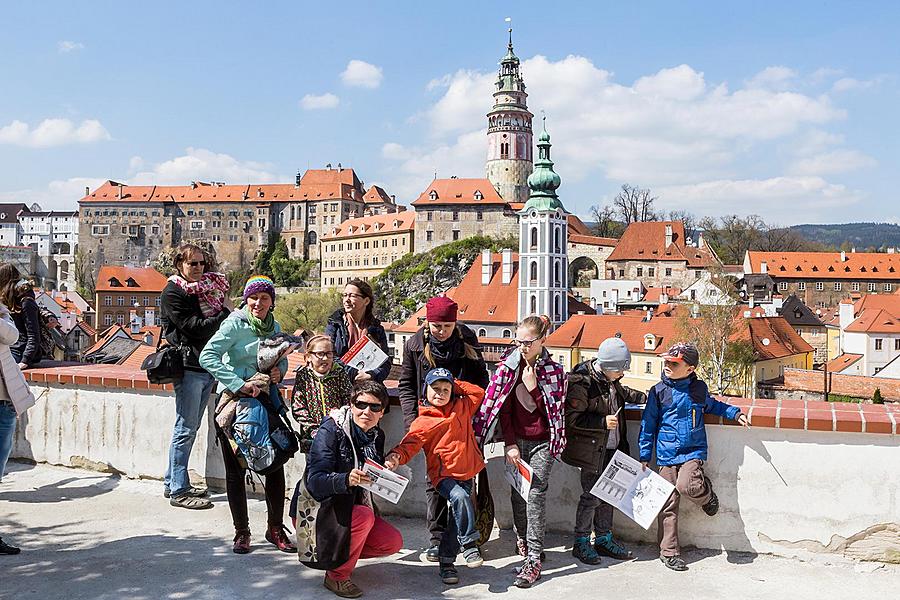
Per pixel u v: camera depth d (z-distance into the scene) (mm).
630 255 123250
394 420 7852
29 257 192500
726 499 6906
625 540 7223
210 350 6754
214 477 8828
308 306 93688
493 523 6844
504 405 6508
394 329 99750
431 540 6648
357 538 5809
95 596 5723
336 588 5840
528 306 100562
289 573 6254
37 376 9969
